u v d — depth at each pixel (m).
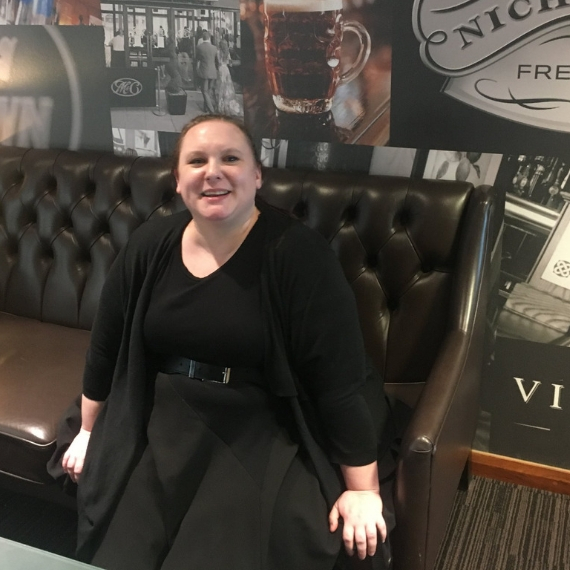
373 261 1.57
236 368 1.16
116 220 1.78
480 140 1.55
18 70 2.01
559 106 1.46
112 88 1.90
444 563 1.53
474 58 1.49
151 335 1.19
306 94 1.68
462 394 1.28
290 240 1.15
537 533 1.62
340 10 1.57
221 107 1.79
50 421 1.40
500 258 1.63
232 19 1.69
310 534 1.08
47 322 1.90
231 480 1.11
